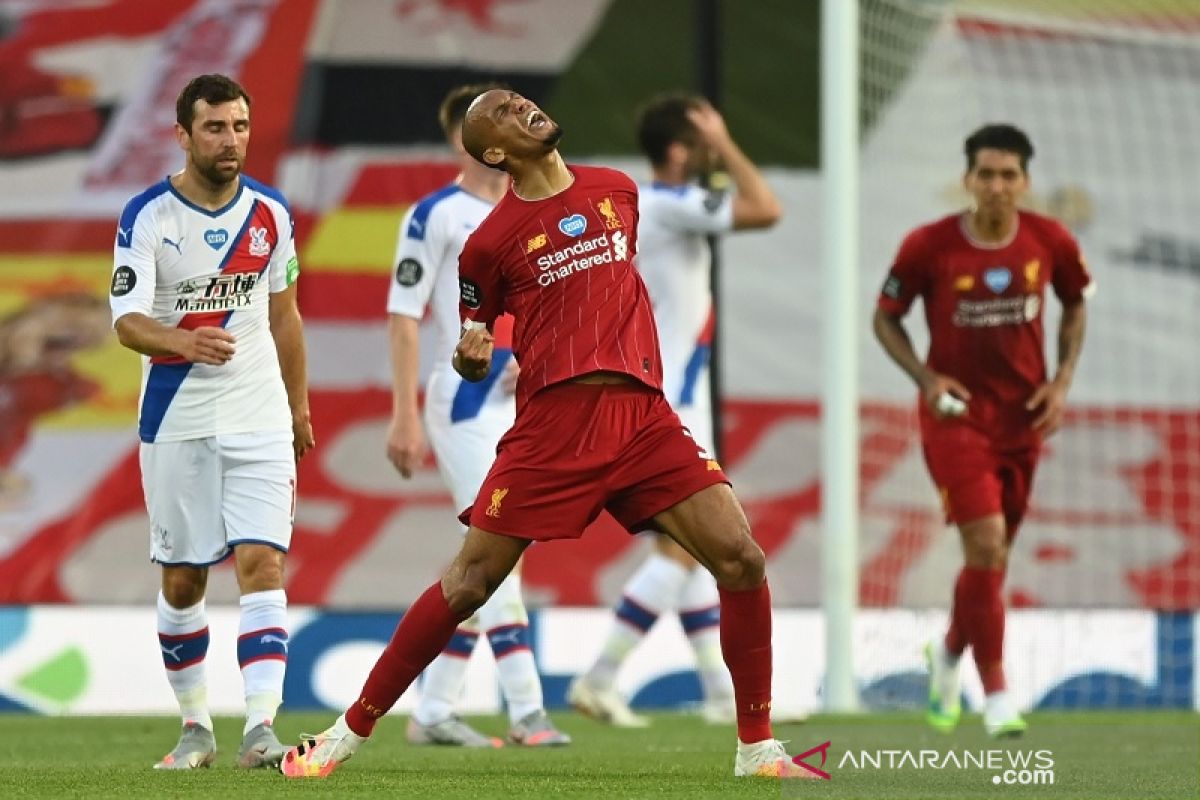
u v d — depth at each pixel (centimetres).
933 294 2745
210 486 2020
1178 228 4291
